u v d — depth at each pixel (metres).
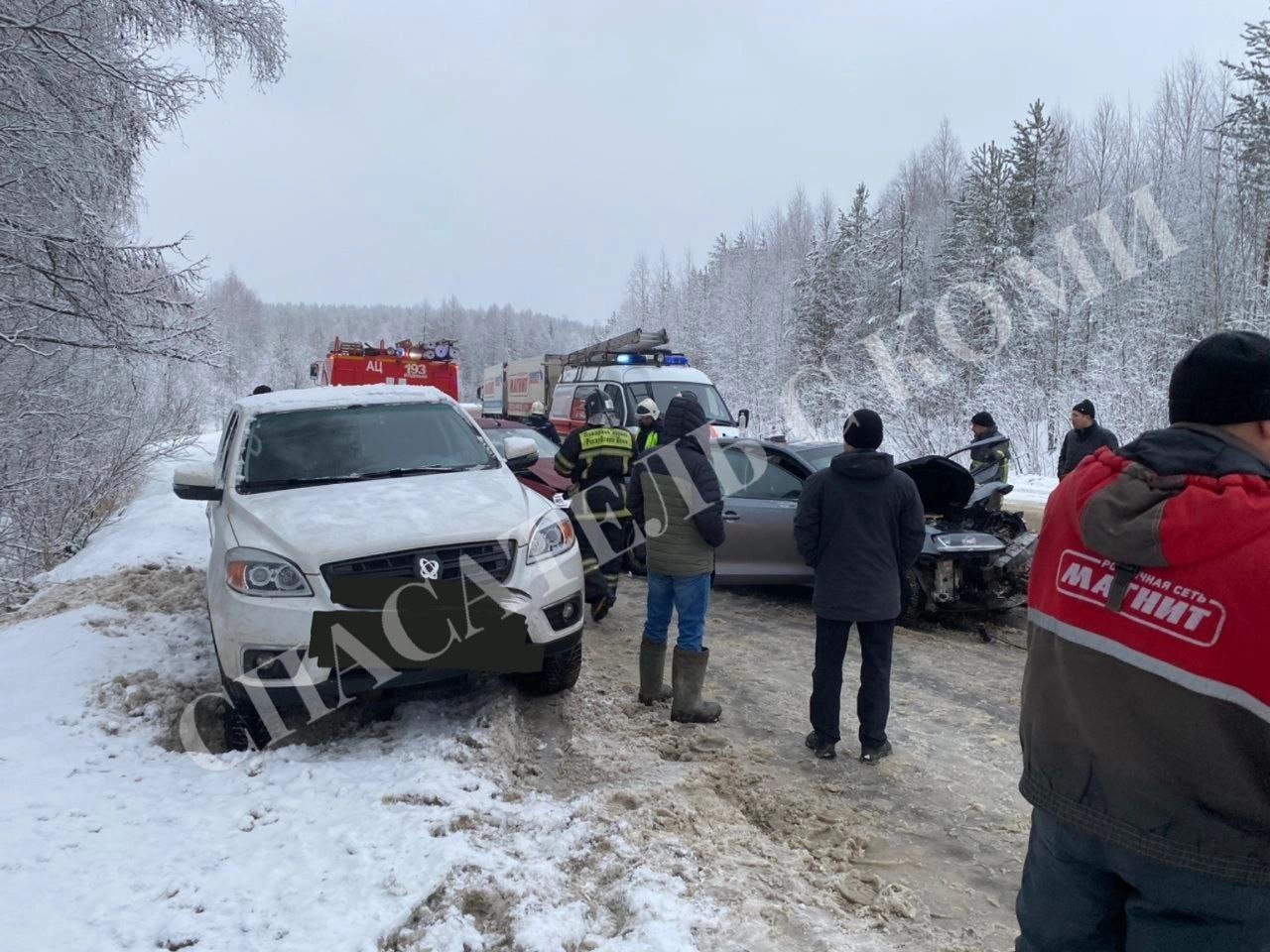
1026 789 1.87
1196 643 1.53
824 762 4.51
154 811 3.61
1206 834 1.55
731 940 2.77
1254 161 21.72
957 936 3.01
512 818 3.57
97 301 8.36
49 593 6.95
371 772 3.95
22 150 7.96
